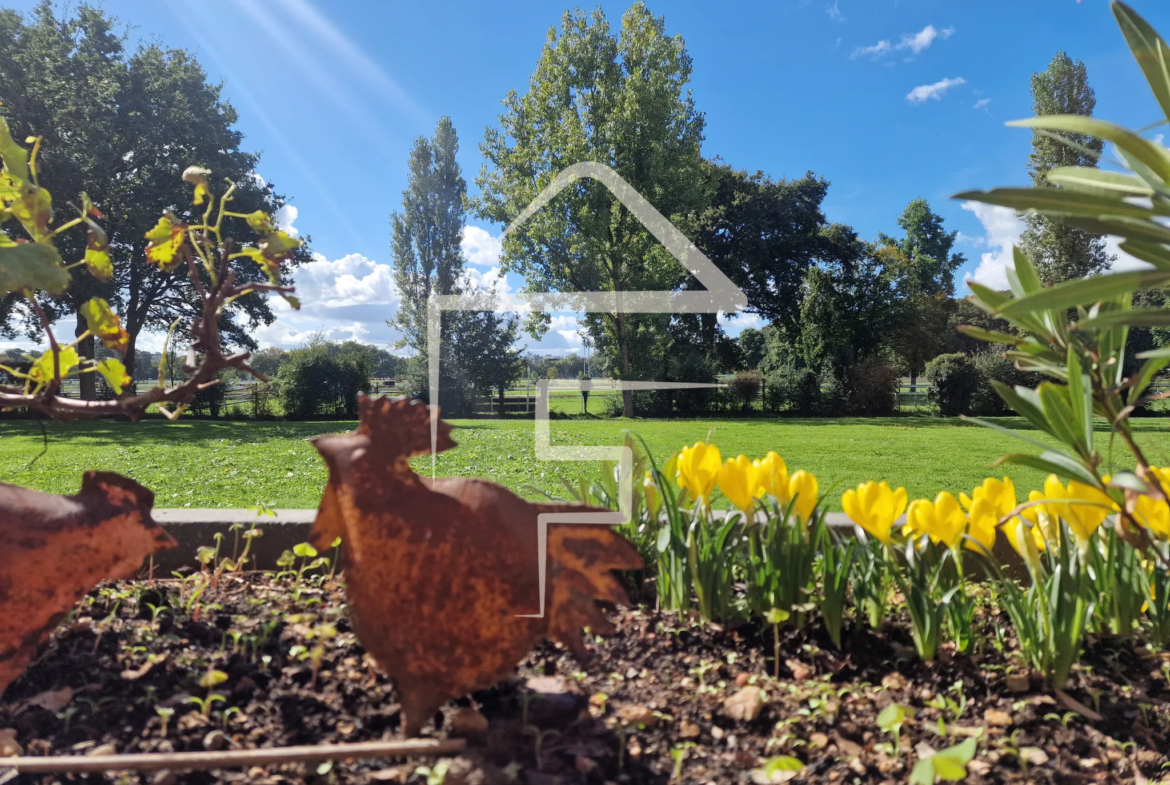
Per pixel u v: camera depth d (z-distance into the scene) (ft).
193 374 4.71
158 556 7.68
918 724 4.86
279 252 5.03
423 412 4.33
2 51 63.57
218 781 3.97
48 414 4.72
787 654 5.82
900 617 6.48
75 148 64.18
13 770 3.62
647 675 5.48
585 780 4.08
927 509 5.95
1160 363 4.15
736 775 4.25
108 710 4.61
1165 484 5.61
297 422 64.54
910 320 93.66
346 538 4.26
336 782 4.00
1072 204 3.31
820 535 6.54
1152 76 3.59
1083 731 4.86
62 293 4.50
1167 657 5.73
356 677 5.13
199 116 75.20
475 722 4.56
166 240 4.70
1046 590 5.51
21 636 4.43
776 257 97.40
